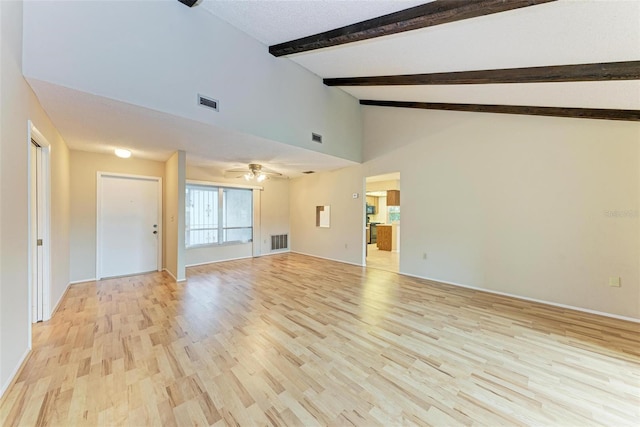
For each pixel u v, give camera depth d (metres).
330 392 1.75
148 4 2.53
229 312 3.14
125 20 2.39
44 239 2.85
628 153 2.97
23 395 1.69
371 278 4.79
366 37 2.69
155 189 5.18
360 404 1.65
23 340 2.06
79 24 2.18
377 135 5.45
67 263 3.99
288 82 3.92
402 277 4.86
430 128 4.66
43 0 2.05
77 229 4.31
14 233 1.91
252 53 3.40
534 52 2.29
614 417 1.55
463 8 1.95
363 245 5.90
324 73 4.27
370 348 2.32
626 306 2.97
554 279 3.43
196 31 2.86
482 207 4.06
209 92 2.98
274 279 4.70
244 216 6.91
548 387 1.82
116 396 1.70
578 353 2.26
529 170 3.62
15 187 1.92
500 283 3.89
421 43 2.63
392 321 2.91
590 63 2.24
